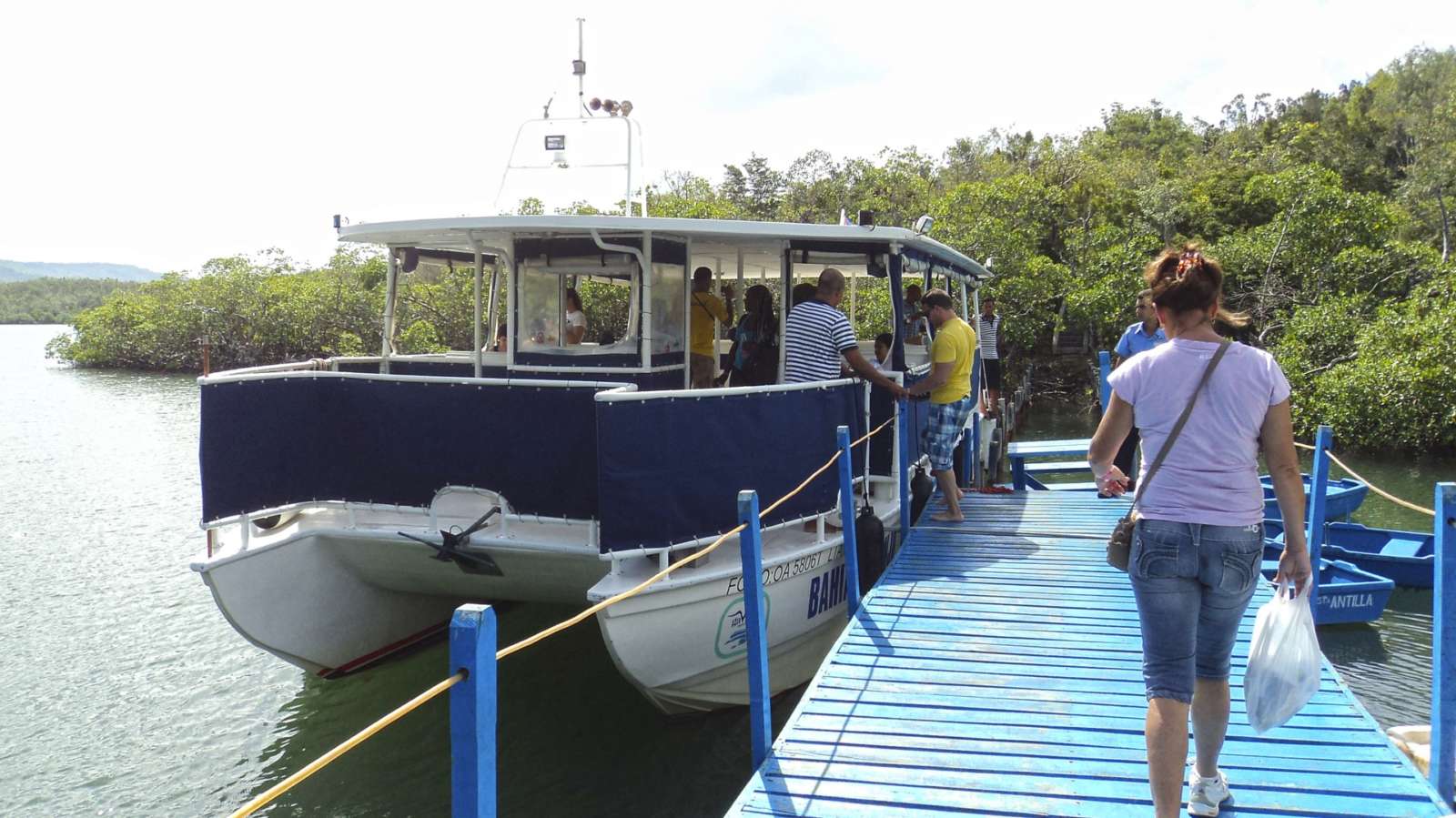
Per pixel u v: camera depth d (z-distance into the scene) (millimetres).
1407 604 10062
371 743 6852
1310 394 20266
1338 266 23844
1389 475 17266
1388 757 3836
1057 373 30547
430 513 6262
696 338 8148
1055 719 4289
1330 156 48969
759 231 6824
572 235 7309
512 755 6602
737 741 6633
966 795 3645
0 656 8820
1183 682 2922
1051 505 8828
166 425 26438
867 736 4160
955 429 7953
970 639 5324
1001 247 26109
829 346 6922
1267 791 3578
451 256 8727
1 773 6602
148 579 11352
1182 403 2861
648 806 5980
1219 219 35312
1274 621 3123
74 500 15922
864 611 5801
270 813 6023
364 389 6402
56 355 55156
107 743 7035
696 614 5742
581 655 8266
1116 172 41875
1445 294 19672
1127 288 25062
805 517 6391
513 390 6000
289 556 6520
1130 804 3545
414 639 7848
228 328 47938
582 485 5891
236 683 8141
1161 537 2871
